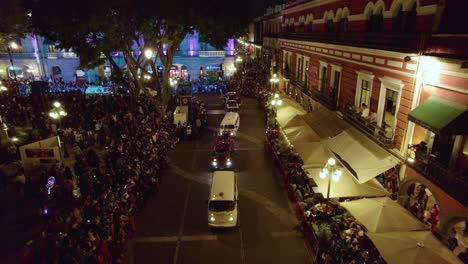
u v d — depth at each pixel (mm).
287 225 15367
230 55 52594
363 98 16359
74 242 12172
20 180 16688
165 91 28781
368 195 13422
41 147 17375
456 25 10945
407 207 12758
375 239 10297
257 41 53594
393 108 13828
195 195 18000
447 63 10461
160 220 15742
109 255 12562
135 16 24281
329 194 13539
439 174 10789
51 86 41531
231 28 28234
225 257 13320
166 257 13336
